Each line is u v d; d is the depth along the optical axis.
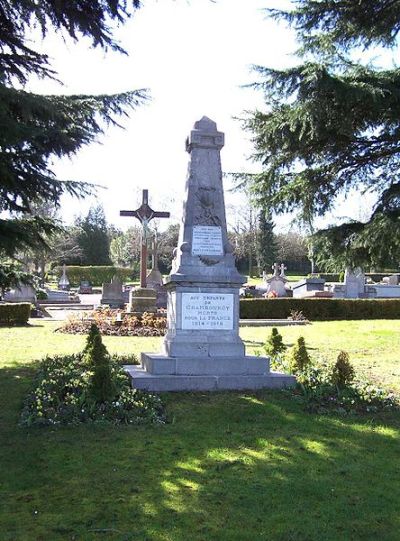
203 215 8.88
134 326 18.05
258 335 17.23
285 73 11.88
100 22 7.98
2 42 8.55
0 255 9.46
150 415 6.55
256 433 6.13
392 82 11.90
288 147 12.81
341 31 12.84
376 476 4.97
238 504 4.32
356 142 12.83
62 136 8.94
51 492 4.49
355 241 12.52
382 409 7.21
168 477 4.82
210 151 9.14
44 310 29.27
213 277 8.58
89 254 75.31
